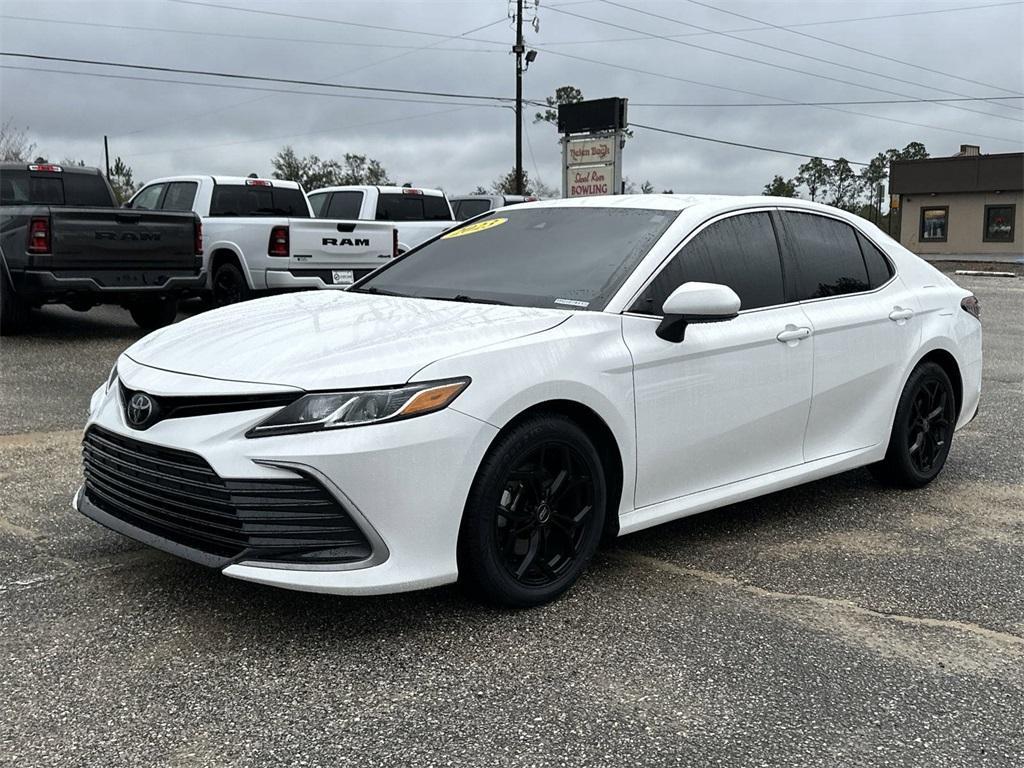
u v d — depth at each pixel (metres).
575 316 3.62
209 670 2.99
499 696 2.87
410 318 3.61
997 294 20.62
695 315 3.69
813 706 2.86
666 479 3.88
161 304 11.41
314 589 2.96
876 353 4.78
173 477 3.15
